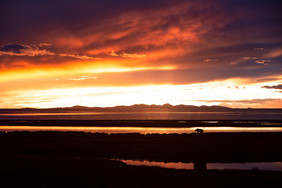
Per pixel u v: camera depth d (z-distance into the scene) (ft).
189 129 269.85
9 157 96.43
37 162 87.76
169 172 79.15
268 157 120.67
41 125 346.95
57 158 99.76
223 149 135.85
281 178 73.36
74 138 174.91
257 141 160.76
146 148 138.82
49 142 158.51
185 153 127.54
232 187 63.98
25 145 148.25
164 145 146.92
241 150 134.00
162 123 369.09
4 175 69.10
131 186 62.85
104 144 150.82
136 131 246.88
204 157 120.26
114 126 321.93
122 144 150.41
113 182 66.44
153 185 63.98
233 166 103.19
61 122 414.21
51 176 69.77
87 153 129.49
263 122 398.62
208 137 176.65
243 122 396.98
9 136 187.62
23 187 58.75
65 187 60.95
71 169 78.43
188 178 71.56
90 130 262.06
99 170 79.05
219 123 368.27
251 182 68.59
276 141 161.99
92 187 61.26
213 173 78.74
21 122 422.41
